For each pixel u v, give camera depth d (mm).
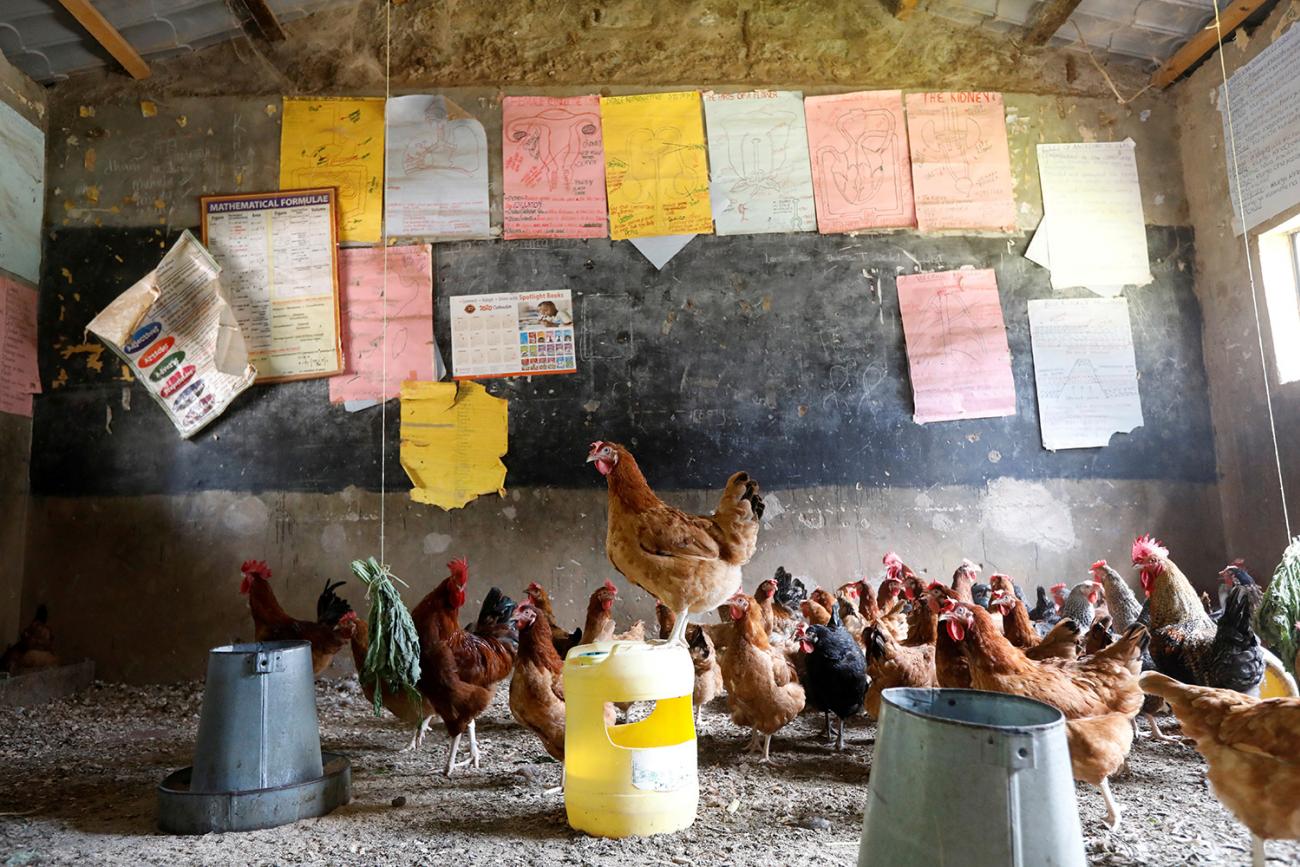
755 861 2771
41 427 6574
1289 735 2309
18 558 6391
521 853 2873
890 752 1976
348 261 6809
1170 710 4918
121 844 3008
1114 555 6691
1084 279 6977
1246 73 6344
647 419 6754
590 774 3057
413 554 6547
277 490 6582
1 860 2838
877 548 6660
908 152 7055
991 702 2180
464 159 6953
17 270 6438
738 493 3744
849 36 7148
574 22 7148
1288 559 4250
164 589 6457
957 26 7133
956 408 6805
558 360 6785
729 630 4805
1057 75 7141
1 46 6328
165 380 6488
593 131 7016
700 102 7070
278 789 3195
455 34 7113
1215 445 6816
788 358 6852
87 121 6891
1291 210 5941
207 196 6820
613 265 6902
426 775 3922
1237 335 6547
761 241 6957
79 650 6367
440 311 6805
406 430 6660
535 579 6543
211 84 6977
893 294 6930
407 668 3768
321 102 6961
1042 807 1810
